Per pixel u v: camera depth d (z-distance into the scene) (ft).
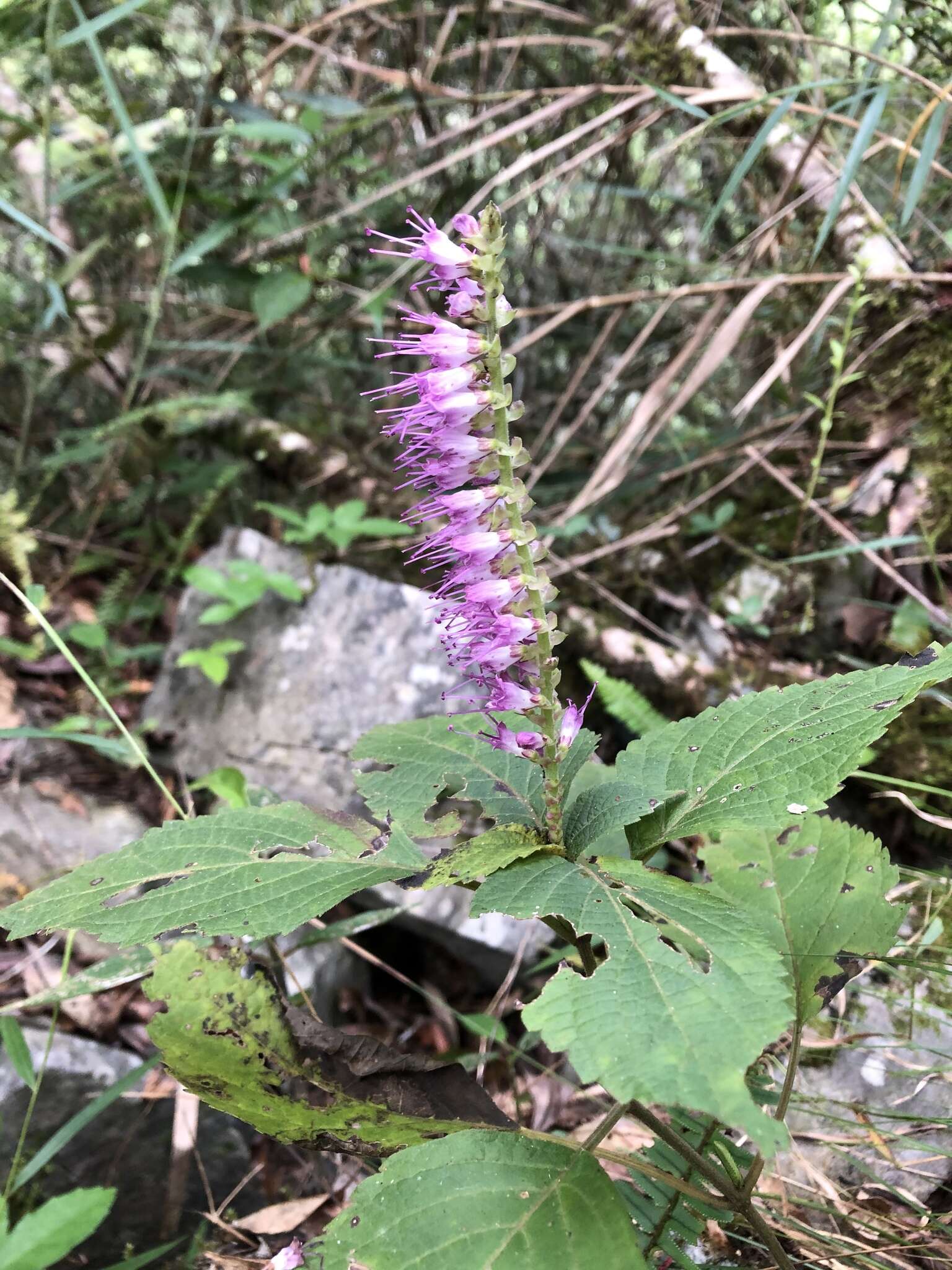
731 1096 0.45
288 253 2.06
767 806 0.65
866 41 1.72
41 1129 1.06
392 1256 0.56
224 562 1.79
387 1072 0.73
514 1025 1.36
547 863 0.65
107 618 1.80
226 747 1.57
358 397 2.49
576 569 1.75
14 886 1.32
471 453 0.63
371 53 2.18
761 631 1.58
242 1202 1.08
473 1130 0.63
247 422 2.08
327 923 1.36
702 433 2.07
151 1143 1.09
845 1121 0.89
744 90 1.61
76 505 2.17
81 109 2.02
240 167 2.14
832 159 1.62
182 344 1.94
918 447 1.52
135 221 2.16
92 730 1.57
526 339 1.67
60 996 0.95
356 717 1.53
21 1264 0.64
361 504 1.73
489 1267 0.55
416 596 1.64
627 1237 0.56
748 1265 0.80
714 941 0.55
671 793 0.69
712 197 2.10
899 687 0.68
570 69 2.15
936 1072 0.92
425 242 0.61
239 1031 0.72
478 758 0.79
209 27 2.11
